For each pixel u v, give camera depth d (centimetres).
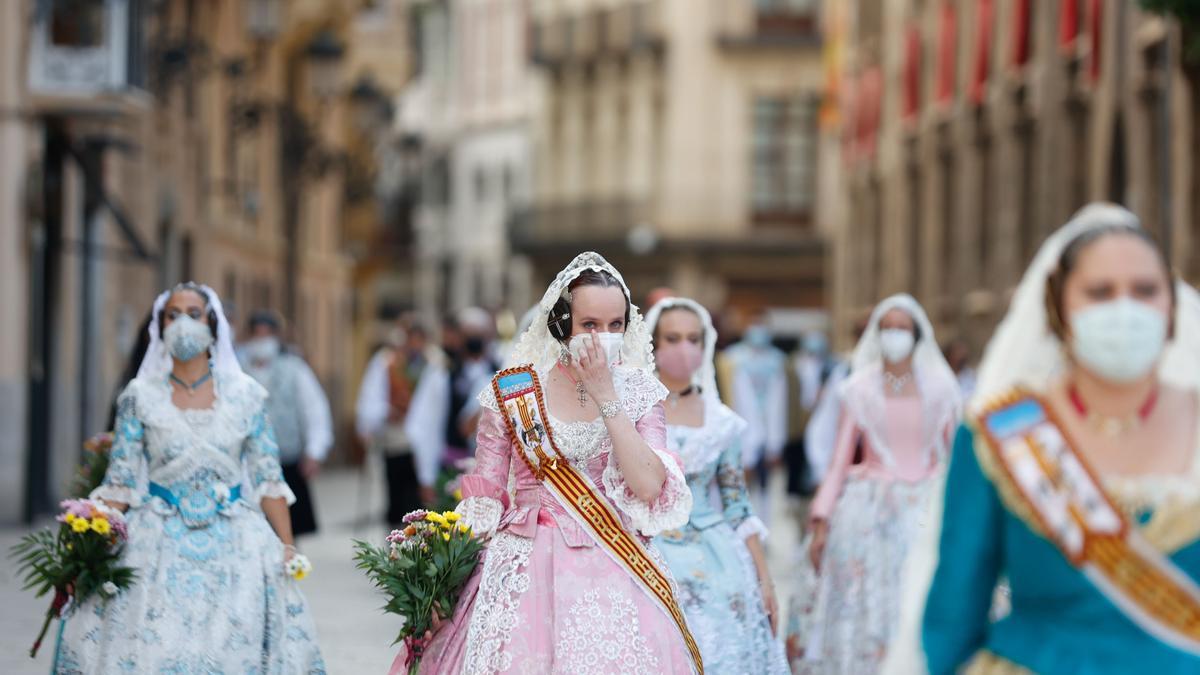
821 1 8519
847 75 7025
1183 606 689
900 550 1608
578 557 1077
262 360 2458
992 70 4909
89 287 3925
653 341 1405
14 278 3359
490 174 10869
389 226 10562
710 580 1342
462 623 1134
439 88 11481
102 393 3953
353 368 8488
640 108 8831
